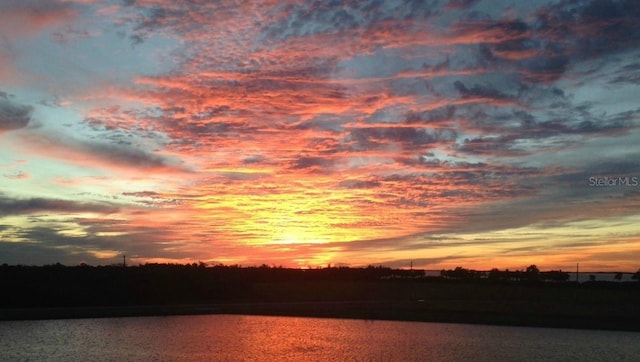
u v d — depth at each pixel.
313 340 41.88
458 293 77.56
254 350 37.66
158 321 53.31
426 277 95.25
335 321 53.91
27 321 52.72
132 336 43.47
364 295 77.69
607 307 62.66
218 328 48.41
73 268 79.38
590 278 92.81
